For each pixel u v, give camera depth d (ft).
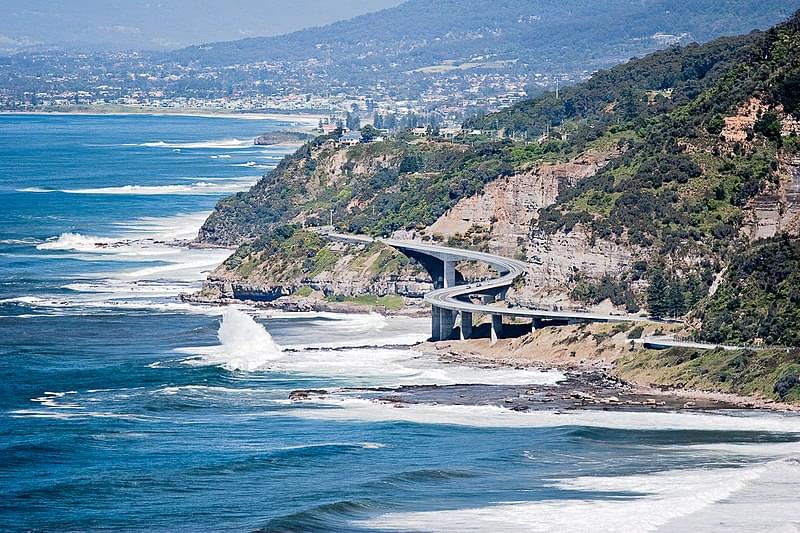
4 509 638.53
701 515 614.34
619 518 607.37
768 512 619.26
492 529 595.47
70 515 628.28
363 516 618.44
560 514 615.57
